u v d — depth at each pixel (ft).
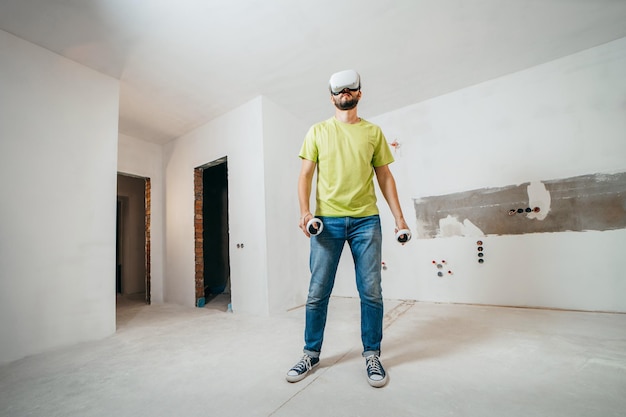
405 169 10.55
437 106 10.09
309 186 4.40
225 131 10.83
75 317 6.83
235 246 10.05
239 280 9.81
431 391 3.60
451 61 8.34
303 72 8.63
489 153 9.09
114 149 8.17
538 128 8.43
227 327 7.55
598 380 3.76
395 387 3.74
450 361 4.52
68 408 3.69
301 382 3.99
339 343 5.61
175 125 11.78
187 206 12.11
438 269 9.65
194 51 7.54
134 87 9.05
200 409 3.46
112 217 7.86
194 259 11.53
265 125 9.80
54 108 7.07
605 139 7.55
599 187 7.53
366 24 6.88
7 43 6.42
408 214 10.36
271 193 9.69
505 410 3.14
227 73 8.55
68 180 7.13
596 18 6.87
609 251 7.32
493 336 5.70
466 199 9.34
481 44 7.69
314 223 3.77
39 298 6.35
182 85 9.05
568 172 7.93
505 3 6.42
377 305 4.07
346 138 4.25
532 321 6.73
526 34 7.36
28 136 6.56
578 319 6.74
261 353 5.35
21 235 6.24
